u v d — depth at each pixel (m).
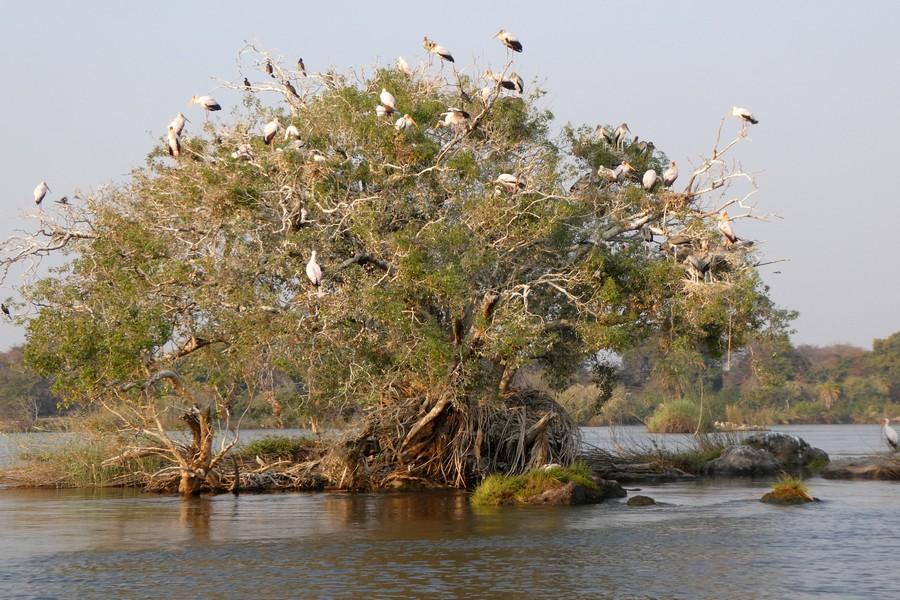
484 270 27.75
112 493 29.66
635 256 29.00
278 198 27.17
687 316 28.31
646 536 20.97
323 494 29.20
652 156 32.69
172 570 17.67
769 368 32.53
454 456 30.39
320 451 32.12
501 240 26.89
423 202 28.50
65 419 32.78
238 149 27.14
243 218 26.94
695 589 16.14
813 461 39.31
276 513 24.78
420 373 28.38
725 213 26.92
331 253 27.81
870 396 105.81
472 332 27.78
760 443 40.28
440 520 23.34
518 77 27.50
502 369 31.05
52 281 26.91
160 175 28.55
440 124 28.77
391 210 28.17
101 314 26.47
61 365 26.41
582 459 34.78
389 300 25.41
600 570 17.55
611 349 27.72
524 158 30.02
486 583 16.56
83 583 16.69
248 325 26.02
